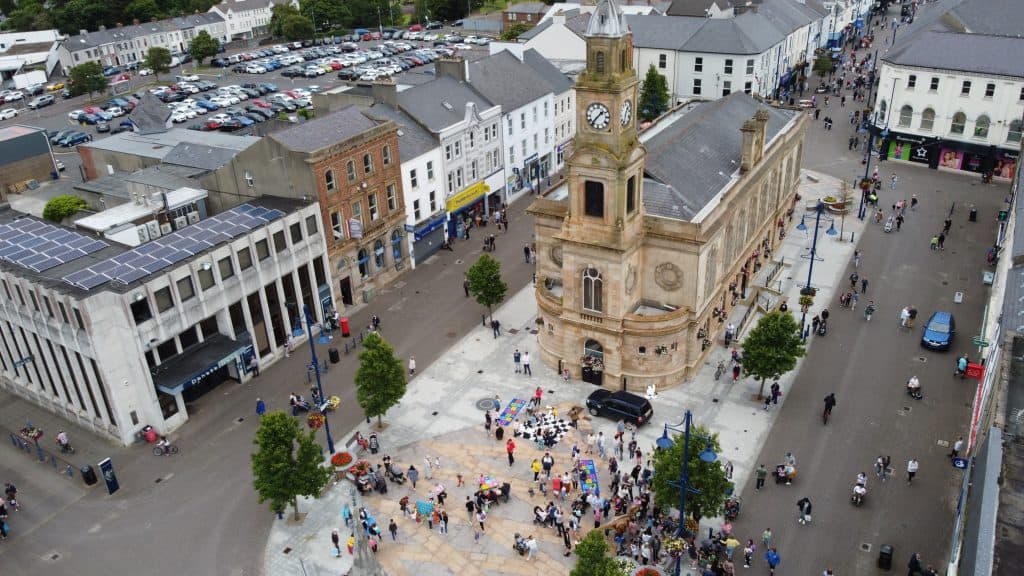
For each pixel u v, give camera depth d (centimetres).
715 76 10756
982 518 2419
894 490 4228
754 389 5209
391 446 4806
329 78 14700
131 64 17288
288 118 10494
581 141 4678
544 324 5509
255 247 5512
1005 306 3878
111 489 4541
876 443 4619
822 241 7344
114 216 5991
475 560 3903
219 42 18862
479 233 8000
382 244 6838
